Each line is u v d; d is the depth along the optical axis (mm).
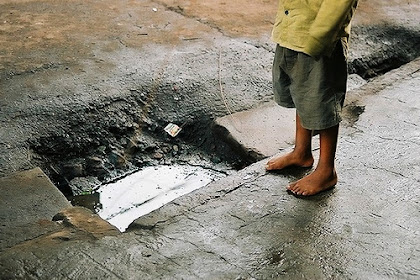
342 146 3381
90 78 4152
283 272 2377
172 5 5730
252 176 3086
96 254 2459
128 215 3268
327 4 2393
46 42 4711
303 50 2537
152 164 3705
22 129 3578
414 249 2535
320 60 2588
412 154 3307
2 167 3236
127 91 4035
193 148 3836
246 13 5641
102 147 3709
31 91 3936
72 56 4484
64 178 3494
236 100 4109
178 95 4098
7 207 2869
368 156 3281
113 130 3805
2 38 4738
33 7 5461
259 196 2906
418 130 3592
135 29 5090
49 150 3559
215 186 2990
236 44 4926
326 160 2869
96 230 2682
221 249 2514
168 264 2410
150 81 4188
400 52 5164
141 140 3814
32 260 2408
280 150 3557
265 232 2633
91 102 3871
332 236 2609
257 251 2504
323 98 2662
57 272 2350
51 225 2740
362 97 4047
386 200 2881
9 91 3924
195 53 4691
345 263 2439
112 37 4887
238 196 2908
